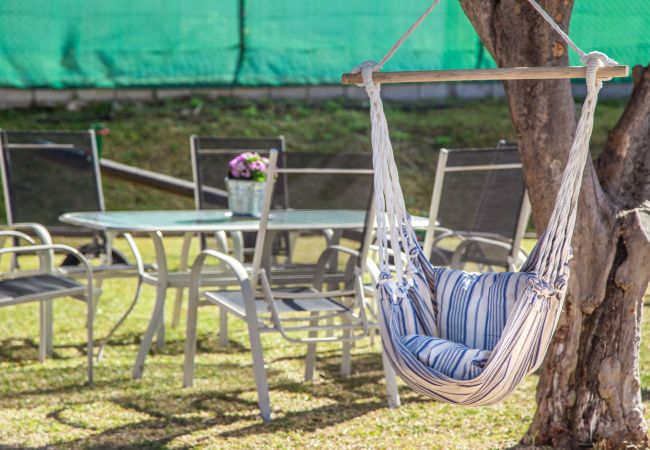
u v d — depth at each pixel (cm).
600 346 418
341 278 561
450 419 490
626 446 416
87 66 1065
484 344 377
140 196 1462
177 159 1550
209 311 802
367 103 1750
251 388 550
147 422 479
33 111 1645
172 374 580
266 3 1071
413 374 349
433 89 1761
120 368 592
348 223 528
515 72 328
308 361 572
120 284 923
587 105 325
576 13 924
